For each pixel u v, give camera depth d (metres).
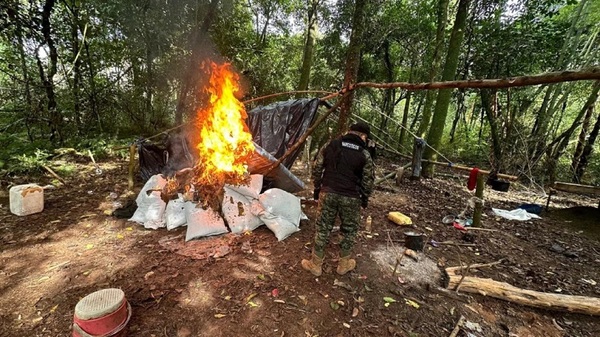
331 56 13.89
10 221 3.99
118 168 6.86
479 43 10.52
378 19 11.16
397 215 4.91
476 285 3.04
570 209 6.24
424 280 3.25
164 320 2.38
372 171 2.99
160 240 3.61
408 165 8.46
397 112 19.80
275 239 3.85
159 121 10.56
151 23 7.83
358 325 2.50
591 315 2.84
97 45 8.54
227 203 4.01
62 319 2.34
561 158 11.00
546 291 3.23
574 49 8.80
